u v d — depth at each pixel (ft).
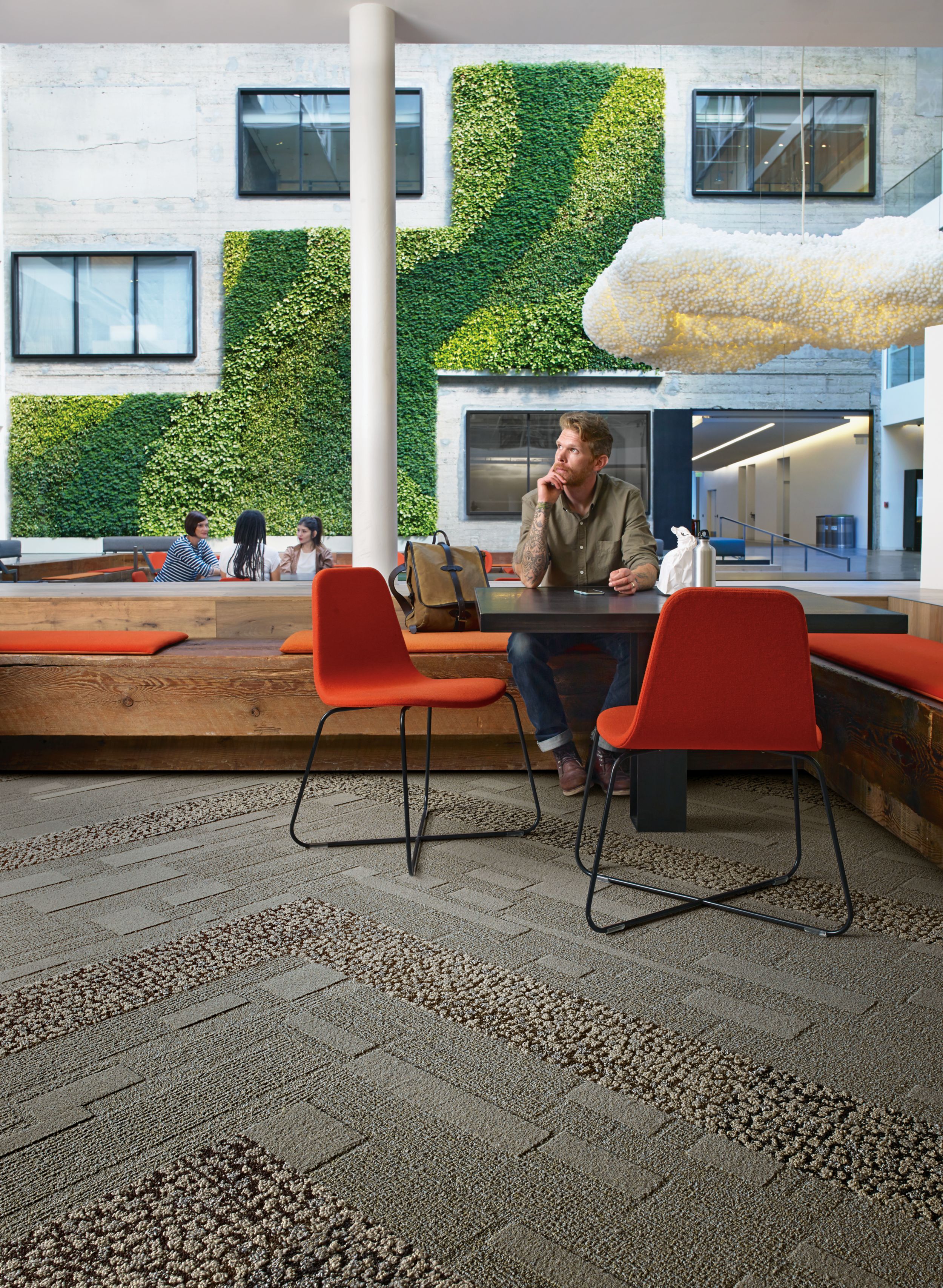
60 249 36.22
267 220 36.22
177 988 5.63
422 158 35.55
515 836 8.65
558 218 35.19
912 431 22.39
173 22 14.39
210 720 10.78
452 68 35.29
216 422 36.86
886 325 21.86
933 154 27.35
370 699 7.79
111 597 12.76
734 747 6.28
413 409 35.88
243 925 6.57
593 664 10.93
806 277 21.18
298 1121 4.27
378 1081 4.61
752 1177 3.87
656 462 30.07
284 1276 3.33
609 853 8.16
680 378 29.89
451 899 7.09
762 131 31.32
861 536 22.82
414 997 5.51
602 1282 3.30
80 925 6.59
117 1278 3.32
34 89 35.86
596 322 24.76
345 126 35.94
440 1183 3.84
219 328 36.58
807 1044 4.98
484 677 10.77
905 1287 3.28
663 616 6.06
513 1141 4.12
